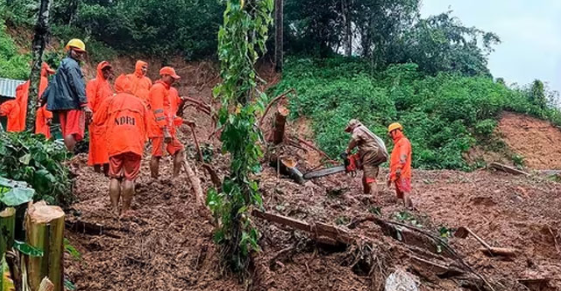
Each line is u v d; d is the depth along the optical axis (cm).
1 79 1184
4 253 326
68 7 2259
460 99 2083
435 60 2698
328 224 577
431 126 1978
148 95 762
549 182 1390
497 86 2292
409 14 2716
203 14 2562
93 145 658
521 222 859
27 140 524
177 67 2478
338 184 1063
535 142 1964
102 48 2286
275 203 643
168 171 823
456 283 575
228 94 504
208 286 497
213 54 2536
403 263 564
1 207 371
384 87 2325
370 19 2711
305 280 520
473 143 1903
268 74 2553
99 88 765
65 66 716
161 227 561
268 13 515
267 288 499
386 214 797
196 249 536
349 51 2784
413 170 1579
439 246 623
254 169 515
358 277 535
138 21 2452
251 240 502
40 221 336
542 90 2302
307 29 2784
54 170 533
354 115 1984
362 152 988
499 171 1688
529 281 636
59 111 717
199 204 607
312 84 2314
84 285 465
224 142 504
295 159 1057
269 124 1011
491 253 695
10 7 2038
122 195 589
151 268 505
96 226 534
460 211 969
